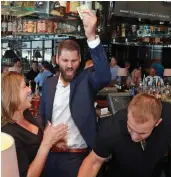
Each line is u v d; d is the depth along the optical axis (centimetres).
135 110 124
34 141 138
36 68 522
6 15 290
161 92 363
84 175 145
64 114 185
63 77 184
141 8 359
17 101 134
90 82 184
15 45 542
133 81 516
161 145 148
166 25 549
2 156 78
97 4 313
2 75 135
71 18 296
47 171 183
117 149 144
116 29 527
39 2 257
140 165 150
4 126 131
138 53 969
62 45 182
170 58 1019
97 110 269
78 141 183
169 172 167
